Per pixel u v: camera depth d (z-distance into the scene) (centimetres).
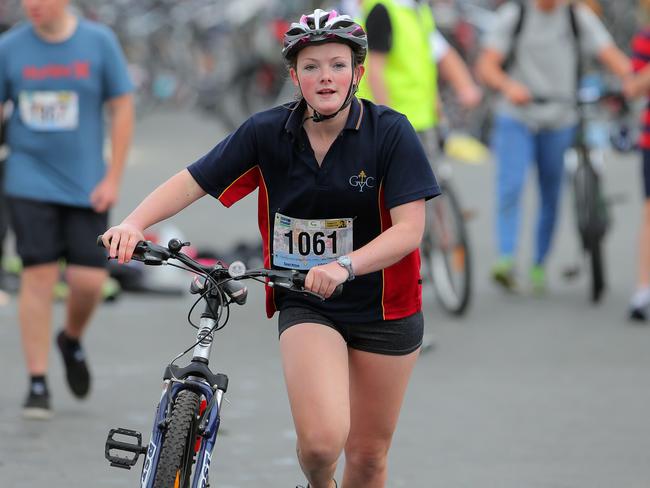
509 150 3133
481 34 6072
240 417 2105
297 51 1319
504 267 3161
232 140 1366
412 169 1345
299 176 1360
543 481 1792
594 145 3197
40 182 2097
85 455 1878
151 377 2353
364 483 1459
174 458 1212
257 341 2681
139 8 6831
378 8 2609
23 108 2117
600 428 2058
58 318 2830
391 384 1411
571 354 2569
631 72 2912
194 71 6888
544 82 3114
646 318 2880
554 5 3094
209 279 1299
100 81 2139
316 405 1301
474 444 1962
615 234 3969
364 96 2656
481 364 2481
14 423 2034
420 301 1422
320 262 1388
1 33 2969
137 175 4738
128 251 1285
